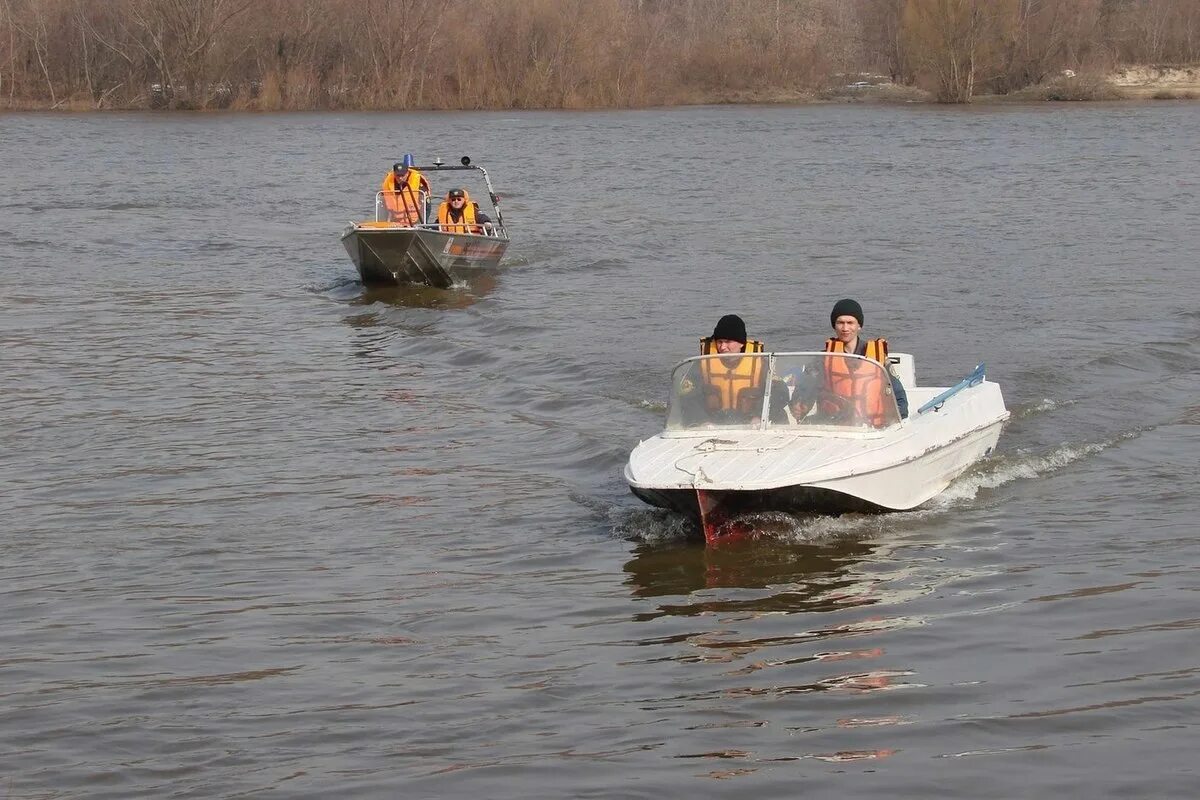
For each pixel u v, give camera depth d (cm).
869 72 13438
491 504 1576
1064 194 4838
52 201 5047
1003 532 1442
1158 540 1401
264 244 3969
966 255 3494
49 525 1508
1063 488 1597
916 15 11525
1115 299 2831
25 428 1933
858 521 1477
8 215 4625
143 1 10806
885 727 995
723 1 14962
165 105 10888
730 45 12481
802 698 1046
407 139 7956
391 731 1004
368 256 3141
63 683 1097
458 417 1989
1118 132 7794
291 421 1970
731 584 1305
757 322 2667
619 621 1217
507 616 1234
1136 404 1981
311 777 938
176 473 1709
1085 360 2255
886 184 5309
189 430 1922
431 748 977
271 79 10819
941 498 1569
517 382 2202
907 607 1234
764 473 1397
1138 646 1127
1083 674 1075
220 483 1666
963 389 1714
